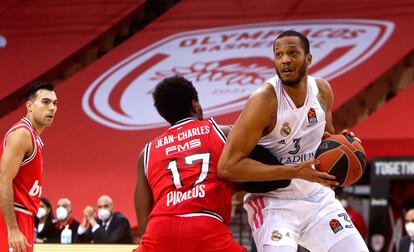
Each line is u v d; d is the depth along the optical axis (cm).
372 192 2292
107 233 1895
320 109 985
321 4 3019
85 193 2584
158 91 1002
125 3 3148
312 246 1036
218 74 2834
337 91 2619
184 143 973
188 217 928
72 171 2667
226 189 954
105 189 2586
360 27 2870
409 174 2262
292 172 922
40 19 3155
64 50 3036
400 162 2277
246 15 3064
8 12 3194
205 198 936
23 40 3094
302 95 968
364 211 2623
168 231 927
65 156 2717
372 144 2436
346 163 959
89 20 3120
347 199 2373
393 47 2744
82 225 1953
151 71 2927
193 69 2880
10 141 1254
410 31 2797
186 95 997
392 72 2811
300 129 974
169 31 3086
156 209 950
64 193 2595
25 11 3189
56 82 3139
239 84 2770
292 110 966
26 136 1262
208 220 928
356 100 2778
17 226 1234
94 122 2803
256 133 945
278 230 993
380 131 2450
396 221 2355
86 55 3188
